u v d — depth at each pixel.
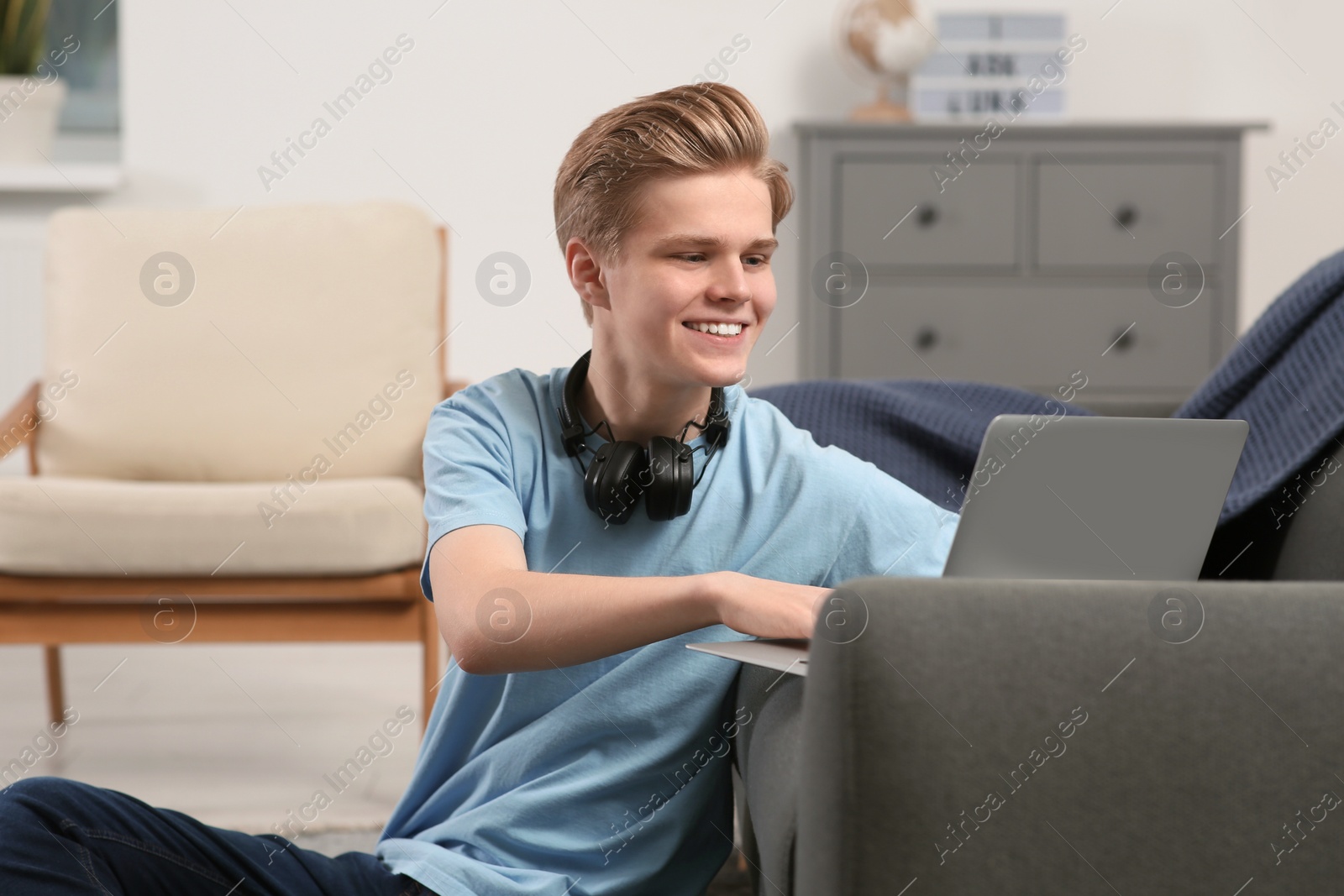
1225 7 3.52
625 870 0.86
